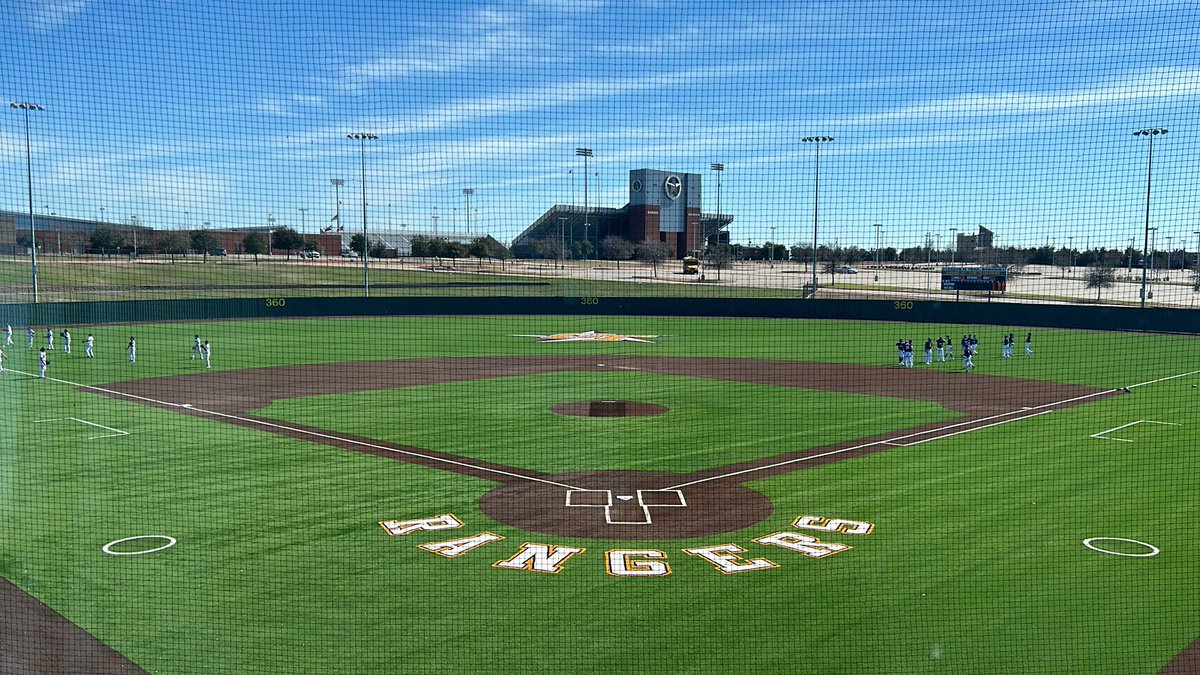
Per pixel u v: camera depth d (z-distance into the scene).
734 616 12.35
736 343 50.28
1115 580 13.64
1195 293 62.06
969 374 37.81
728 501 17.75
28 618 12.26
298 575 13.74
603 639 11.66
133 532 15.70
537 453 21.91
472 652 11.29
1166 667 11.06
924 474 19.89
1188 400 30.31
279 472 19.83
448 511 16.98
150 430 24.42
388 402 29.52
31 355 41.47
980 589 13.30
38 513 16.73
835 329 58.12
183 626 12.02
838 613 12.45
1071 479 19.41
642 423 26.02
